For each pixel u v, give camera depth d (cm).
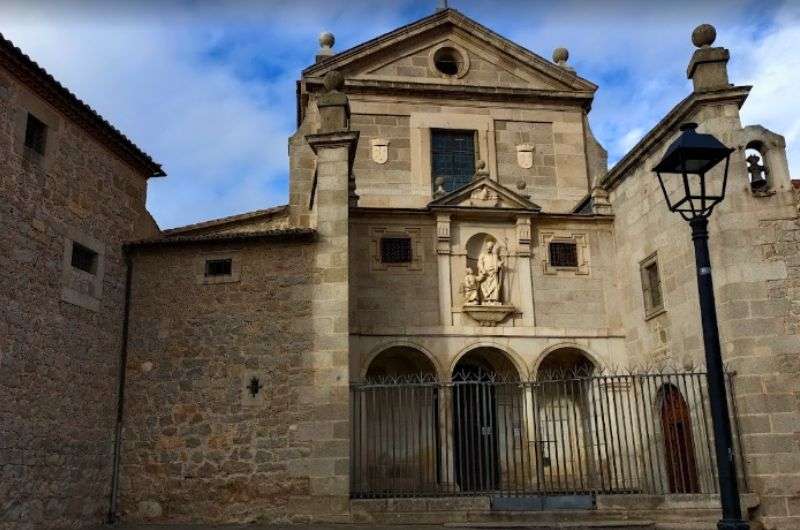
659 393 1648
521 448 1577
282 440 1412
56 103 1366
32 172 1292
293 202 2033
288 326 1474
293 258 1512
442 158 2205
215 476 1408
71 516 1314
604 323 1859
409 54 2264
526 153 2230
